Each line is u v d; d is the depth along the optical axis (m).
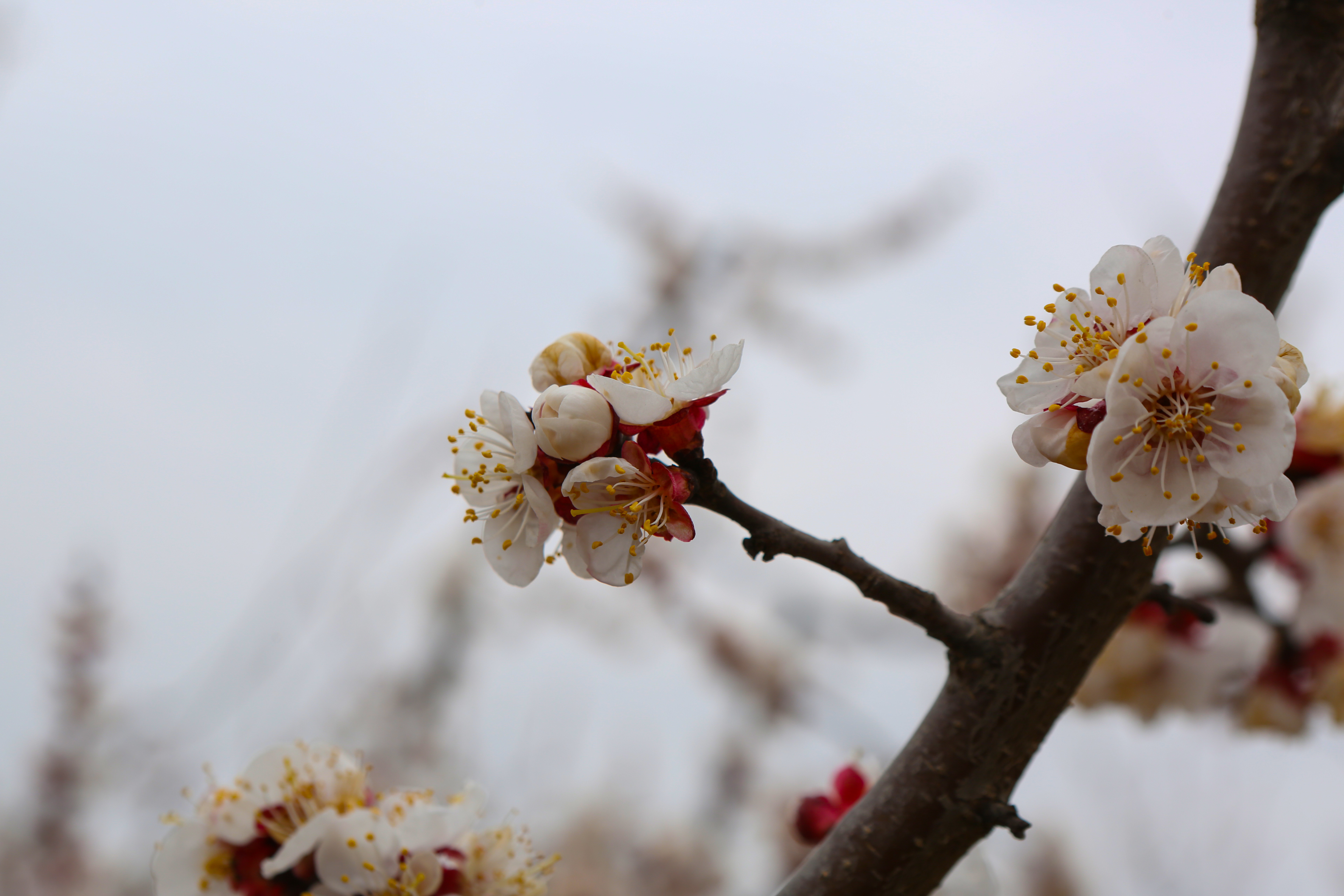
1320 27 0.38
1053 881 0.92
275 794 0.41
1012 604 0.37
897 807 0.37
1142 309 0.35
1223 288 0.34
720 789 1.00
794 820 0.42
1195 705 0.55
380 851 0.40
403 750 0.95
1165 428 0.34
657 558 0.93
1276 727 0.52
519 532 0.37
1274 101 0.39
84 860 0.91
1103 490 0.34
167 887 0.41
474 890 0.41
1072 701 0.37
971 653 0.37
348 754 0.42
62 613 0.91
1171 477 0.34
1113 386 0.34
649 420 0.35
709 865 1.04
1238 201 0.38
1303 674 0.52
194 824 0.41
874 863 0.36
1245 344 0.34
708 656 0.93
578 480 0.35
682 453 0.36
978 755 0.36
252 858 0.41
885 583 0.36
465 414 0.37
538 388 0.37
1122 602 0.37
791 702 0.90
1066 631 0.37
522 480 0.37
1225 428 0.34
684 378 0.35
